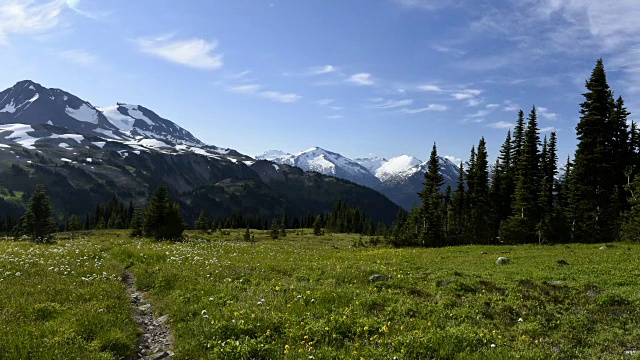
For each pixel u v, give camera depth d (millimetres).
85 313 12289
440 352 9977
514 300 15000
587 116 54250
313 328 11391
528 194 56469
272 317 12180
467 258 29641
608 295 14461
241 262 24891
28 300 13625
